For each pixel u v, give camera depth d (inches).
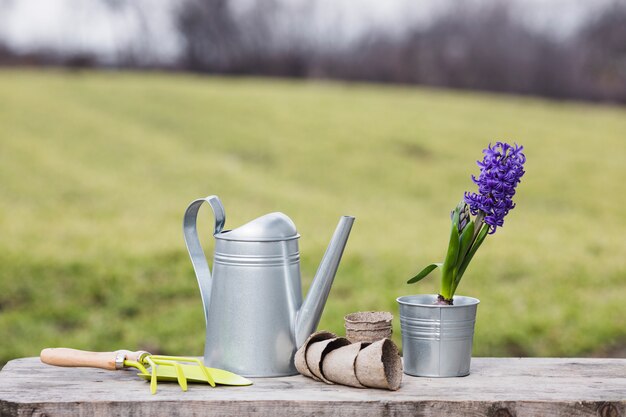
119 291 236.8
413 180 502.9
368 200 449.1
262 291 62.9
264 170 514.3
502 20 888.9
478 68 895.1
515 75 884.0
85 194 414.0
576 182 493.0
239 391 57.7
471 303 63.3
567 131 641.0
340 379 58.7
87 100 661.9
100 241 293.0
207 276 67.7
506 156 60.3
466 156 562.9
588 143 601.0
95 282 241.8
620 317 216.5
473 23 897.5
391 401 54.7
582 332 202.1
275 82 885.2
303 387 59.1
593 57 853.8
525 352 190.2
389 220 385.1
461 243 62.1
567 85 864.3
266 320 62.8
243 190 448.1
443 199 466.0
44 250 270.8
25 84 693.9
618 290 253.1
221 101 694.5
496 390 57.6
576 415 54.7
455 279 62.9
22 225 325.4
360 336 62.2
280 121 637.9
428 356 61.7
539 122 674.8
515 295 236.7
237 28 952.9
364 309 212.4
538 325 203.6
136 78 824.9
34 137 523.8
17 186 414.3
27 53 885.8
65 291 237.5
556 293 241.6
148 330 204.5
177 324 206.4
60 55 898.7
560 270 270.1
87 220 350.3
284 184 478.6
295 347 63.8
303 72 943.7
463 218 62.6
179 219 360.8
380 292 231.0
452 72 902.4
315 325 64.2
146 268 254.5
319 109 689.0
